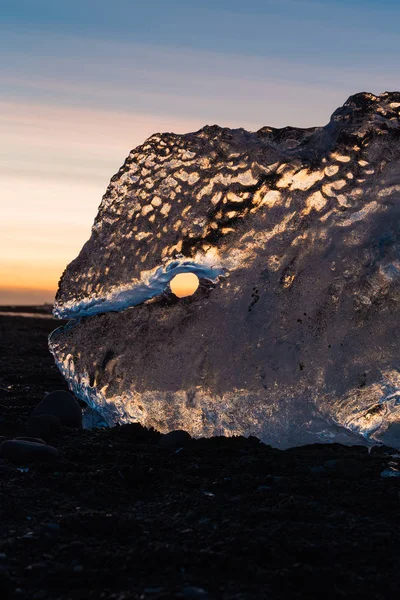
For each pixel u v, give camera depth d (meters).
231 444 4.80
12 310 34.59
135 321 5.23
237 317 5.02
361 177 5.09
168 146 5.38
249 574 2.72
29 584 2.63
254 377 4.88
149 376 5.05
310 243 5.06
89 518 3.23
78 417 5.61
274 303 4.99
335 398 4.77
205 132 5.36
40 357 11.36
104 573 2.69
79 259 5.45
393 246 4.88
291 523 3.28
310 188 5.12
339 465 4.18
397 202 5.02
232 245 5.12
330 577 2.69
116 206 5.40
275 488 3.82
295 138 5.26
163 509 3.53
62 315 5.45
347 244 5.00
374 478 4.11
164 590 2.58
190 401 4.98
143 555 2.85
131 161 5.44
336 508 3.53
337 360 4.80
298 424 4.83
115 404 5.14
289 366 4.84
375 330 4.79
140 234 5.27
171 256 5.14
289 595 2.58
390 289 4.84
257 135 5.33
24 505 3.45
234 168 5.23
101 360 5.21
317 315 4.89
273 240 5.11
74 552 2.88
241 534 3.11
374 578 2.73
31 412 5.71
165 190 5.30
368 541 3.07
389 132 5.15
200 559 2.82
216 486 3.90
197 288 5.22
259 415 4.88
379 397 4.74
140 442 4.95
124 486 3.90
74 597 2.53
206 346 5.01
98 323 5.33
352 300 4.87
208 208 5.20
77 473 4.04
